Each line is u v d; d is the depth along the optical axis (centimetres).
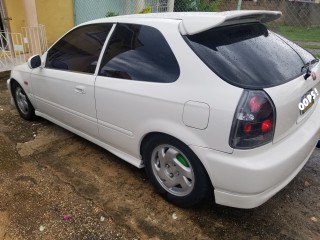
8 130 436
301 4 1020
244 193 224
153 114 259
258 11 259
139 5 958
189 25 241
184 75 240
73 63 345
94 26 332
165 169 274
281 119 225
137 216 269
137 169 338
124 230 254
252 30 274
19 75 435
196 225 260
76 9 845
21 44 759
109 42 307
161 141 263
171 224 261
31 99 429
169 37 254
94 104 316
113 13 869
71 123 371
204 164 233
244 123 210
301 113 256
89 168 341
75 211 275
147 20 281
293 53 281
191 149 237
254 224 261
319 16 1041
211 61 230
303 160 263
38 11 762
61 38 373
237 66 228
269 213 273
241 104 211
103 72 305
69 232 253
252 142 214
